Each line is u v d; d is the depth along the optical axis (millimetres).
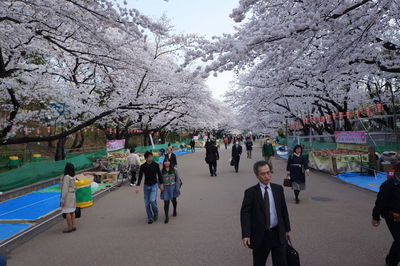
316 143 19047
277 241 3018
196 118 30984
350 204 7605
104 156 17891
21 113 11672
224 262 4266
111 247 5098
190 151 39719
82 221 6984
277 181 12227
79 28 7402
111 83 16422
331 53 6961
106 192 11148
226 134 99375
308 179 12359
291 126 31516
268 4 6266
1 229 6512
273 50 6188
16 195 10305
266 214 3053
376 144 13883
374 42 7789
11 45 9203
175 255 4594
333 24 5441
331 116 16391
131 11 6117
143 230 6020
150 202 6637
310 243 4855
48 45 10820
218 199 8805
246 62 6727
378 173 12258
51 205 8930
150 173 6688
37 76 11500
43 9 6422
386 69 8438
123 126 22312
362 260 4129
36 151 23688
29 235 6039
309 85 15609
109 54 8602
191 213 7277
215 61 5672
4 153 20391
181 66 6492
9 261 4664
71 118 14180
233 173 15148
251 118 30859
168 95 18625
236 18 5512
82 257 4695
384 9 5531
